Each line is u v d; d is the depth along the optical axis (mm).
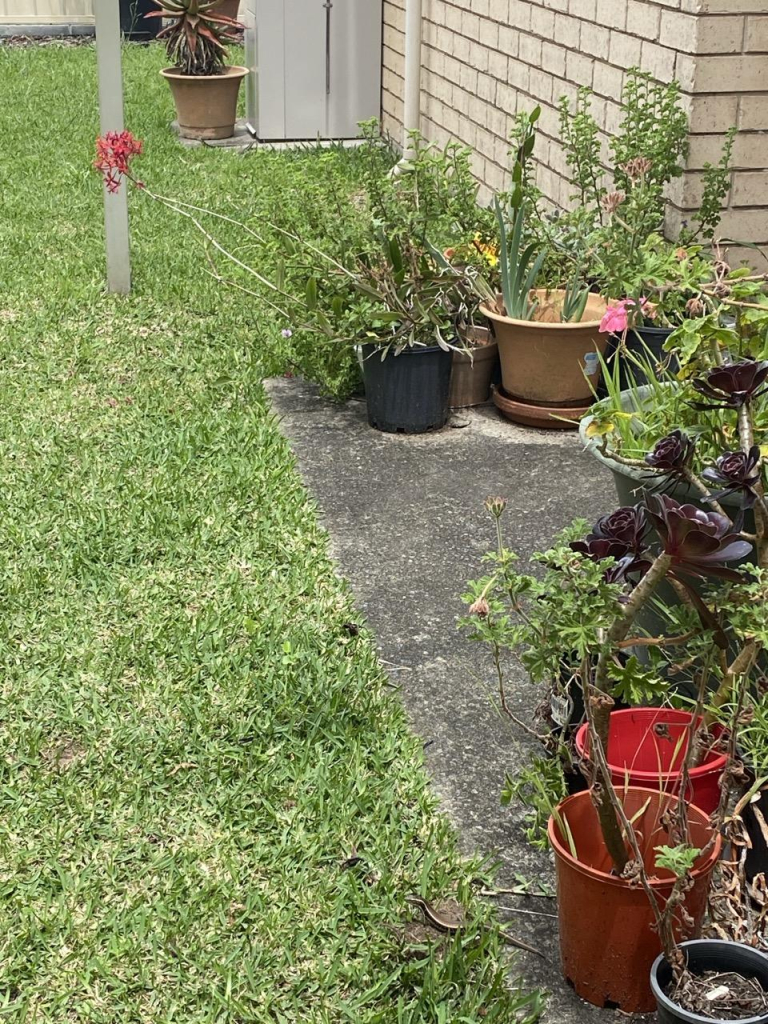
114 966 2623
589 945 2471
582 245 5449
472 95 8125
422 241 5250
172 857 2891
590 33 6129
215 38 10305
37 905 2777
